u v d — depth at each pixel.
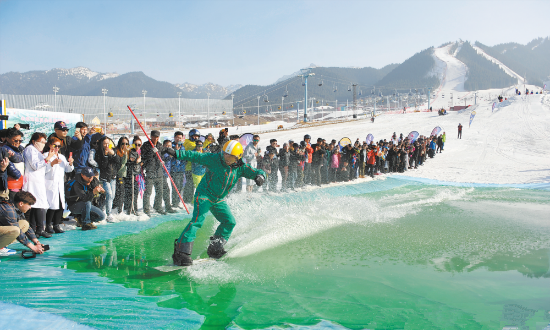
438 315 2.69
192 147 7.47
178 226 5.81
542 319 2.62
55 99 36.66
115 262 3.99
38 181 4.82
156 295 3.06
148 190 6.53
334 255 4.30
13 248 4.43
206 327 2.46
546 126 33.78
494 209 7.44
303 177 10.62
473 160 19.56
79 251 4.38
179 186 7.29
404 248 4.62
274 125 60.31
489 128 36.41
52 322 2.39
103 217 5.72
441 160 19.89
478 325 2.51
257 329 2.44
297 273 3.68
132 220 6.14
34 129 7.99
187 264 3.83
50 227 5.20
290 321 2.58
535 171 14.71
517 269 3.81
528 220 6.31
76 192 5.39
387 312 2.75
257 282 3.42
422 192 10.12
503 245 4.76
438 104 199.12
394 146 14.76
